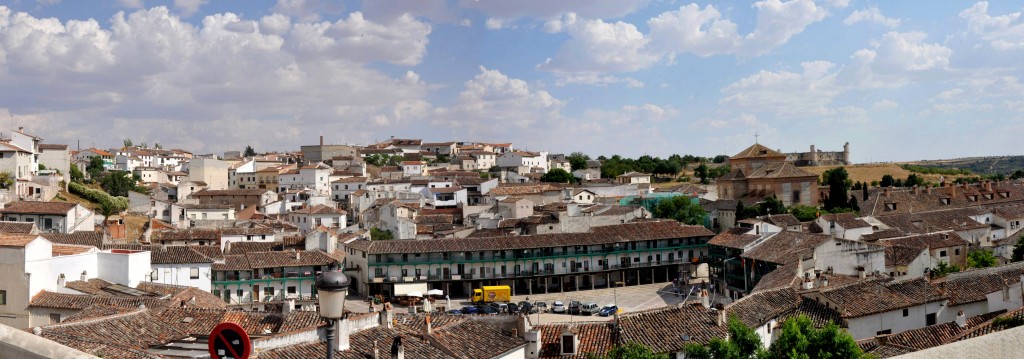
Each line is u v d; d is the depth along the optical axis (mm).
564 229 172750
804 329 48844
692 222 194000
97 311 65875
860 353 47031
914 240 133500
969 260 126312
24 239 75875
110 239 132000
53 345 14516
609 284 165125
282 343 53281
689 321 65188
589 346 61094
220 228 164375
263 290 134875
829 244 115312
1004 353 18812
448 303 131625
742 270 132750
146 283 87875
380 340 54562
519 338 61125
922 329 67688
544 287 161500
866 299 76375
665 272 169375
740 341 51469
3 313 73375
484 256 154750
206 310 63406
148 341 55156
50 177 187375
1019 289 75875
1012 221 169375
